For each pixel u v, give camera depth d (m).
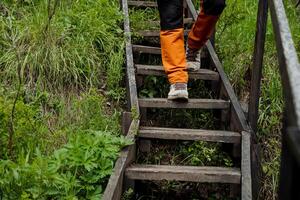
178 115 4.23
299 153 1.25
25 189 2.88
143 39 5.18
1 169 2.89
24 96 4.04
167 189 3.58
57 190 2.95
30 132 3.52
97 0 5.20
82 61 4.35
